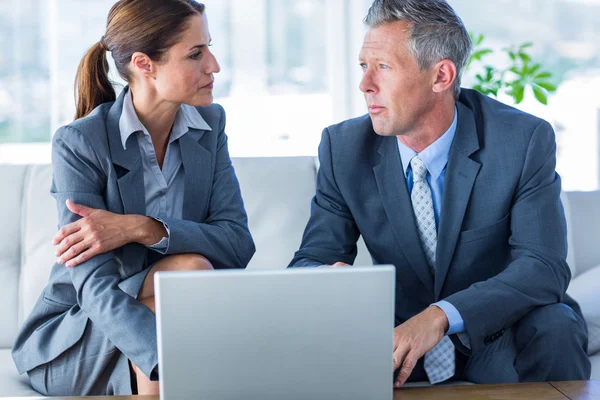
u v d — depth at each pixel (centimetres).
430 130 171
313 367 107
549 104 332
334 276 106
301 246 184
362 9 316
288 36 322
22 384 176
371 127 183
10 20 312
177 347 105
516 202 170
